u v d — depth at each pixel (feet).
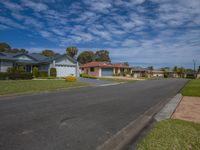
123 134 16.87
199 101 34.88
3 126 18.17
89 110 25.99
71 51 217.15
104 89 56.49
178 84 86.74
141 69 243.40
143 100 36.27
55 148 13.55
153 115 24.07
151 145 13.76
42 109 25.93
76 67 121.29
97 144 14.52
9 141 14.61
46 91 48.70
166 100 36.76
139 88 62.44
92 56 253.03
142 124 20.06
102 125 19.33
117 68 178.40
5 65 98.78
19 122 19.54
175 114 24.18
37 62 116.26
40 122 19.69
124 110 26.68
